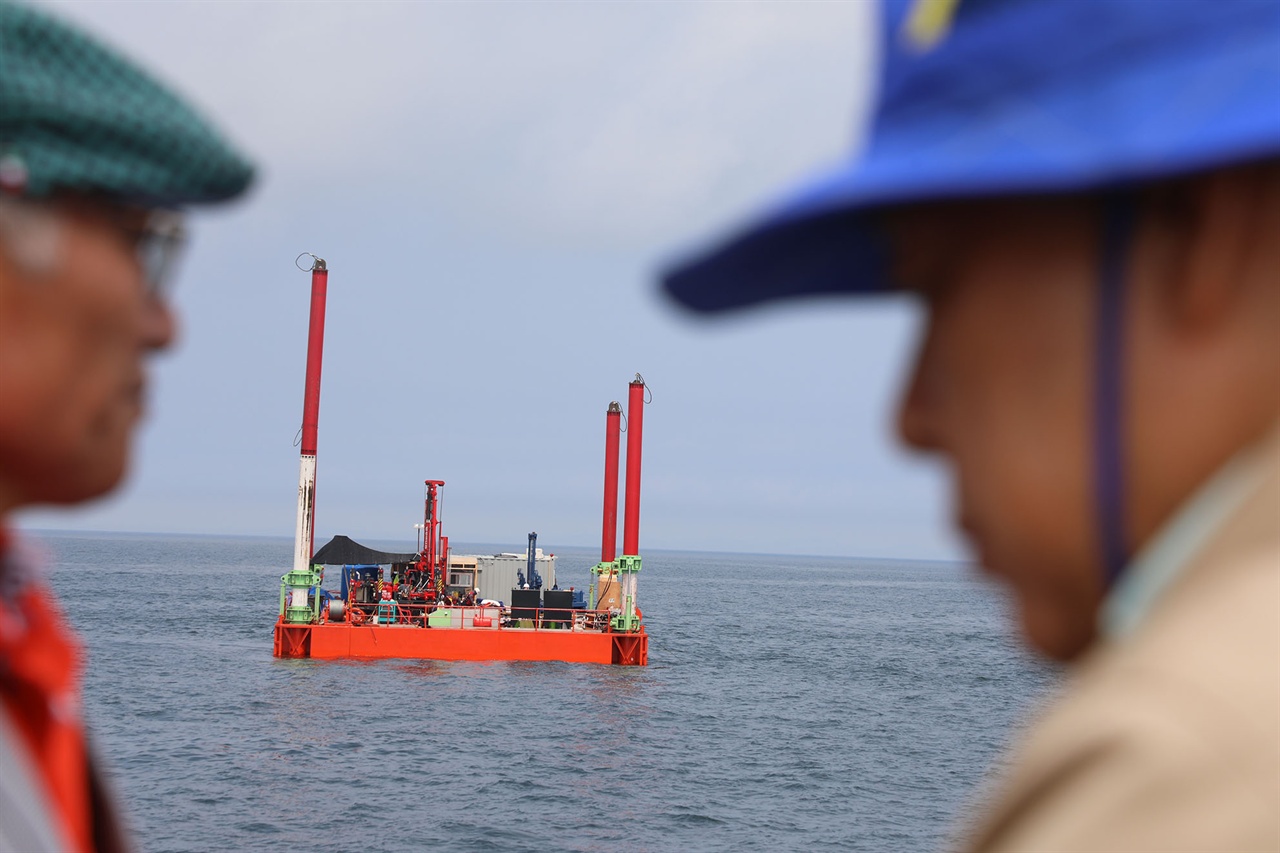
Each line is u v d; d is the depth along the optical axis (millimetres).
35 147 1221
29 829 1432
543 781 34531
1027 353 831
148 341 1396
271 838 27125
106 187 1263
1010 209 839
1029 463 825
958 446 900
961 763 40312
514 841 27703
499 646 53188
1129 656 733
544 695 49375
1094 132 757
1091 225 806
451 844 27234
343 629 53469
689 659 71812
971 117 813
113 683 51031
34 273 1245
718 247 958
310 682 49656
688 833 29297
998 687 64250
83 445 1319
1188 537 771
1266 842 598
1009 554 864
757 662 72375
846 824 30984
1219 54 739
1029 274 828
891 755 41500
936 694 60125
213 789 32000
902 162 834
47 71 1230
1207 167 725
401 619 55188
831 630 107062
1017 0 810
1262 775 616
